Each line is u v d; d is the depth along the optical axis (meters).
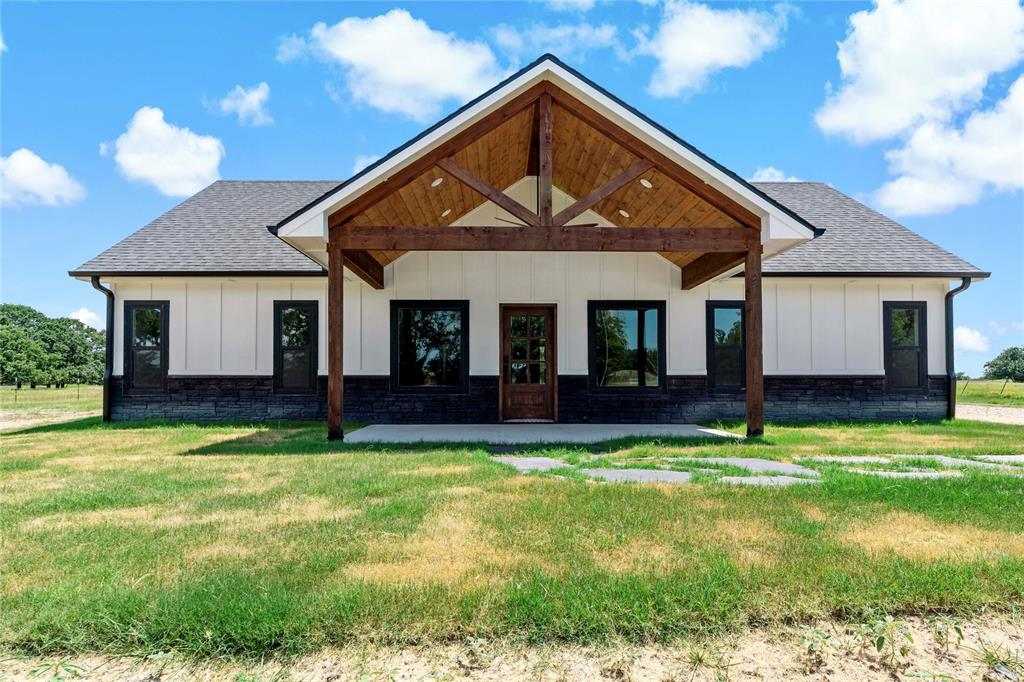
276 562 3.09
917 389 11.11
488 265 10.94
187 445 7.75
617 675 2.11
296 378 11.01
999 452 7.07
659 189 8.65
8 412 15.59
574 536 3.52
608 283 10.96
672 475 5.56
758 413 8.07
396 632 2.33
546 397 11.04
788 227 7.45
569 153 9.45
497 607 2.50
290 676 2.11
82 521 3.94
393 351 10.84
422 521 3.87
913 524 3.80
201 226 12.31
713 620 2.43
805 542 3.39
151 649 2.26
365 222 8.40
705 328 10.95
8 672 2.17
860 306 11.15
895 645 2.33
